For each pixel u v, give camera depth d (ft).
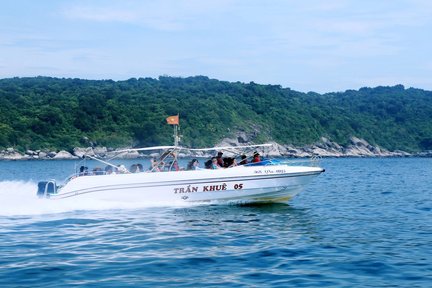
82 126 339.57
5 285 25.98
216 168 55.57
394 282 27.07
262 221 46.32
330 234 40.60
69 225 43.14
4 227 42.19
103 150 322.75
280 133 435.12
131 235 39.11
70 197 51.31
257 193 54.65
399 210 56.95
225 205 54.44
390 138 522.06
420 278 27.78
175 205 53.01
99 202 51.60
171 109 368.27
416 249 34.86
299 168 55.36
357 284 26.68
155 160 55.77
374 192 81.51
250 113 431.02
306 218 49.19
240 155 58.90
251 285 26.37
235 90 487.61
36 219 45.96
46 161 293.02
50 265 29.81
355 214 53.21
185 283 26.55
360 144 483.92
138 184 52.16
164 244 35.91
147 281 26.86
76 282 26.53
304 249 34.63
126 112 357.82
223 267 29.81
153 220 45.78
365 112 572.92
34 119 333.21
